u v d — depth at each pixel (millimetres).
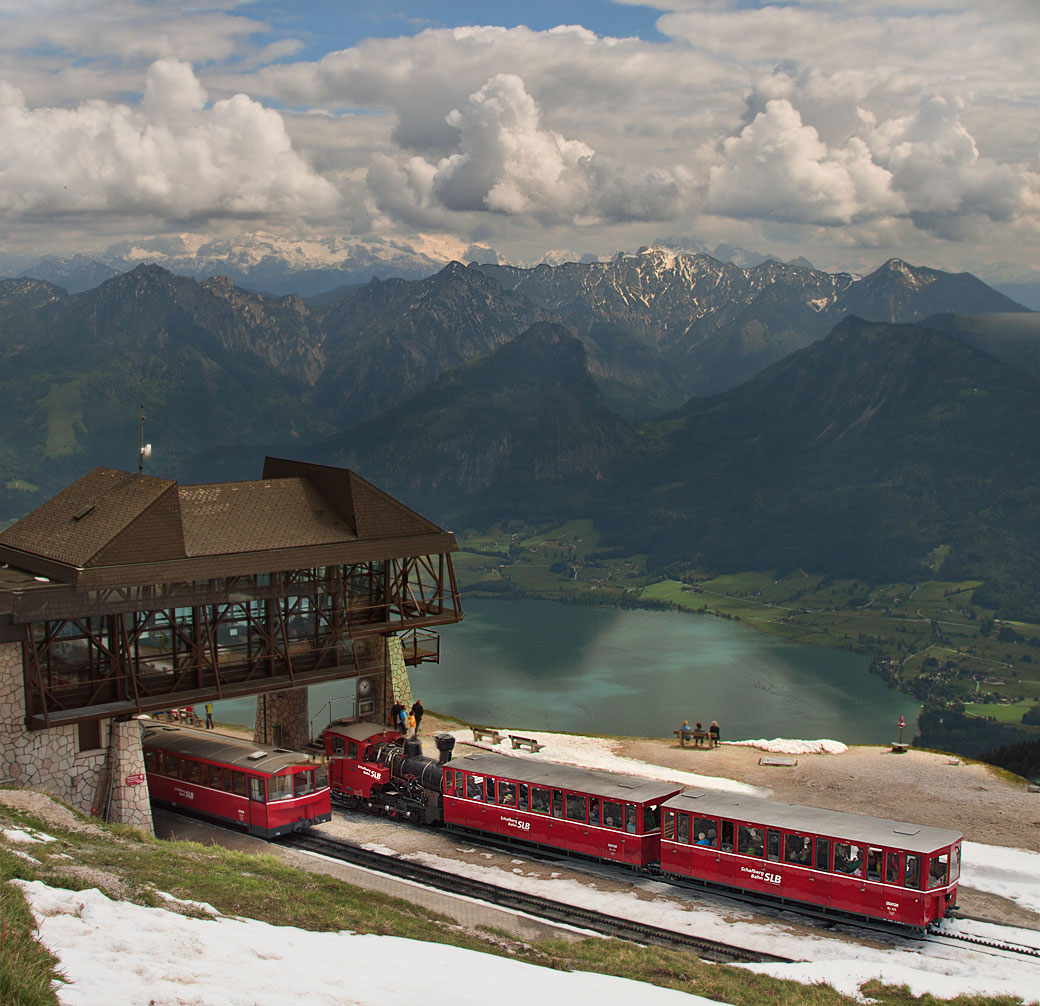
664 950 36031
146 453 51000
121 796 47750
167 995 19453
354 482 56812
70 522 50094
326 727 57719
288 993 21094
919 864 38531
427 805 52156
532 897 41906
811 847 40781
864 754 73938
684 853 43938
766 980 33094
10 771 44844
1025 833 54812
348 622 57375
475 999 23156
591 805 46438
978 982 33781
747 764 69750
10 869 27250
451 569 60625
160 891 29922
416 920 35594
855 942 38406
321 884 38438
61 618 45188
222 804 50406
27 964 18531
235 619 52406
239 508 53781
